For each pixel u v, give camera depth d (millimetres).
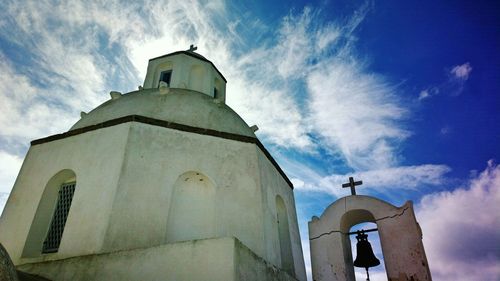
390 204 9312
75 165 9609
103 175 8961
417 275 8023
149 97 11898
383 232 8930
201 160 9992
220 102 13250
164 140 9906
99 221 8117
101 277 7109
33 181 9891
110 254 7375
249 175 10336
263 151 11586
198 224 9297
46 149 10445
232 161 10414
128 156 9117
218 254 6824
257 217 9586
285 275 9273
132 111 10953
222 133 10891
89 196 8734
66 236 8305
